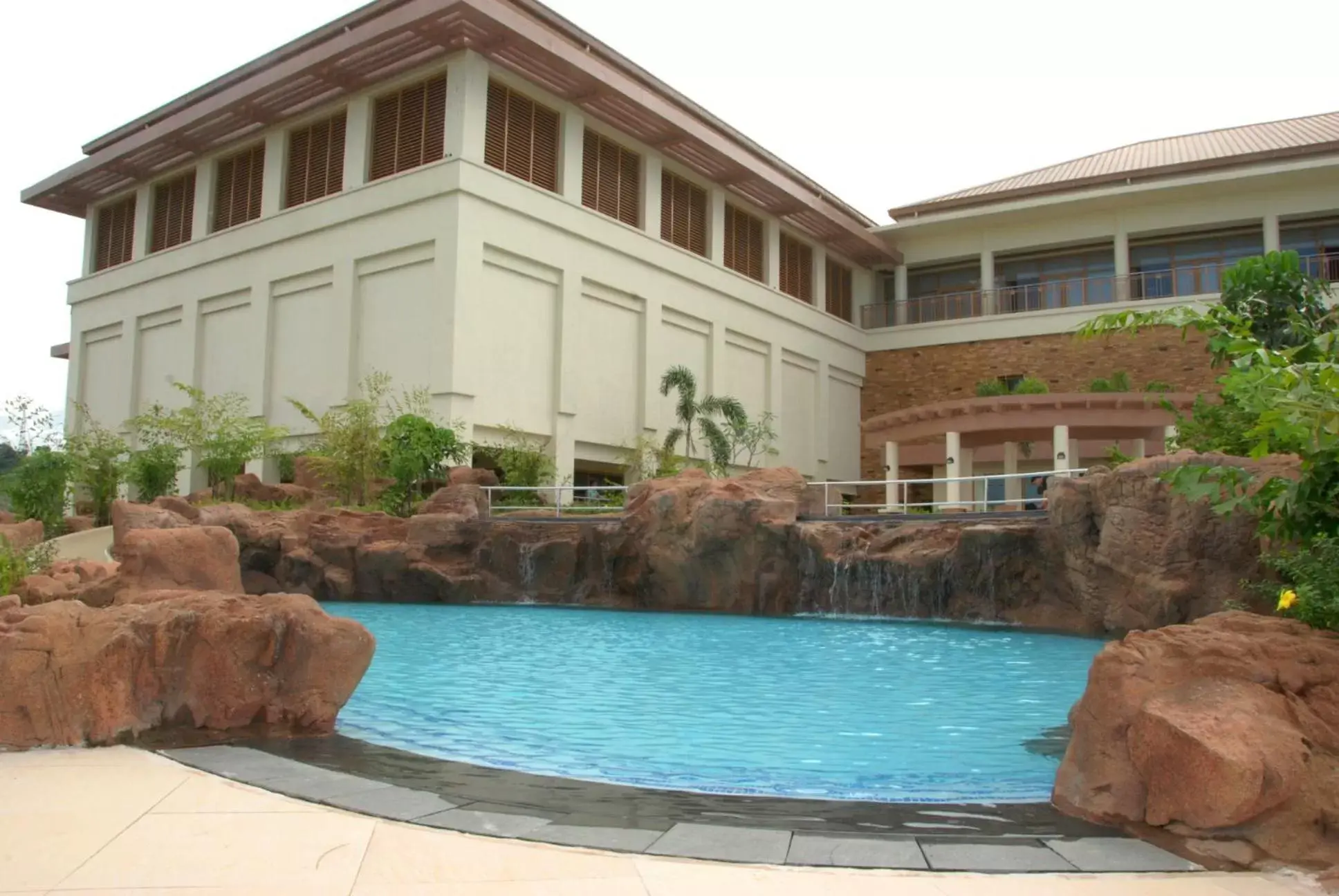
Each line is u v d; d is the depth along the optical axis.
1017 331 37.69
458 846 4.43
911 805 5.43
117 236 35.44
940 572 16.67
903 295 40.91
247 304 30.12
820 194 36.94
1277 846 4.38
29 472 24.83
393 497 23.44
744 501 18.47
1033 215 37.41
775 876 4.10
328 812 4.93
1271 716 4.84
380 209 26.45
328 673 7.27
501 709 8.55
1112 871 4.22
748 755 6.86
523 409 26.64
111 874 4.01
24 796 5.12
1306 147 32.59
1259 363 6.16
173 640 6.89
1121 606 14.01
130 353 33.53
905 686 9.91
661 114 28.59
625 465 29.91
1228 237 35.91
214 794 5.22
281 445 28.56
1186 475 7.01
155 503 20.44
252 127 30.03
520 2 26.20
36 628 6.43
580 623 16.19
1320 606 6.06
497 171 25.89
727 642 13.62
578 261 28.17
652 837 4.60
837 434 39.00
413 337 25.81
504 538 20.33
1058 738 7.49
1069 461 26.97
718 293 33.09
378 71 26.70
